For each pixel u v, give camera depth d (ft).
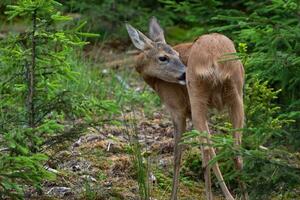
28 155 35.35
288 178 33.17
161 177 42.91
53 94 38.29
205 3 57.21
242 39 49.39
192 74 37.76
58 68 38.60
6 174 33.94
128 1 72.13
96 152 44.52
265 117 39.52
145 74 42.80
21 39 38.22
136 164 41.29
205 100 37.55
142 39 43.06
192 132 33.12
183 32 72.49
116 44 71.51
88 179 41.75
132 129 49.98
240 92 37.81
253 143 35.86
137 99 56.80
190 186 42.86
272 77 42.60
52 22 38.01
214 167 36.27
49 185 40.65
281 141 35.14
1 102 38.01
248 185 36.88
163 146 47.21
